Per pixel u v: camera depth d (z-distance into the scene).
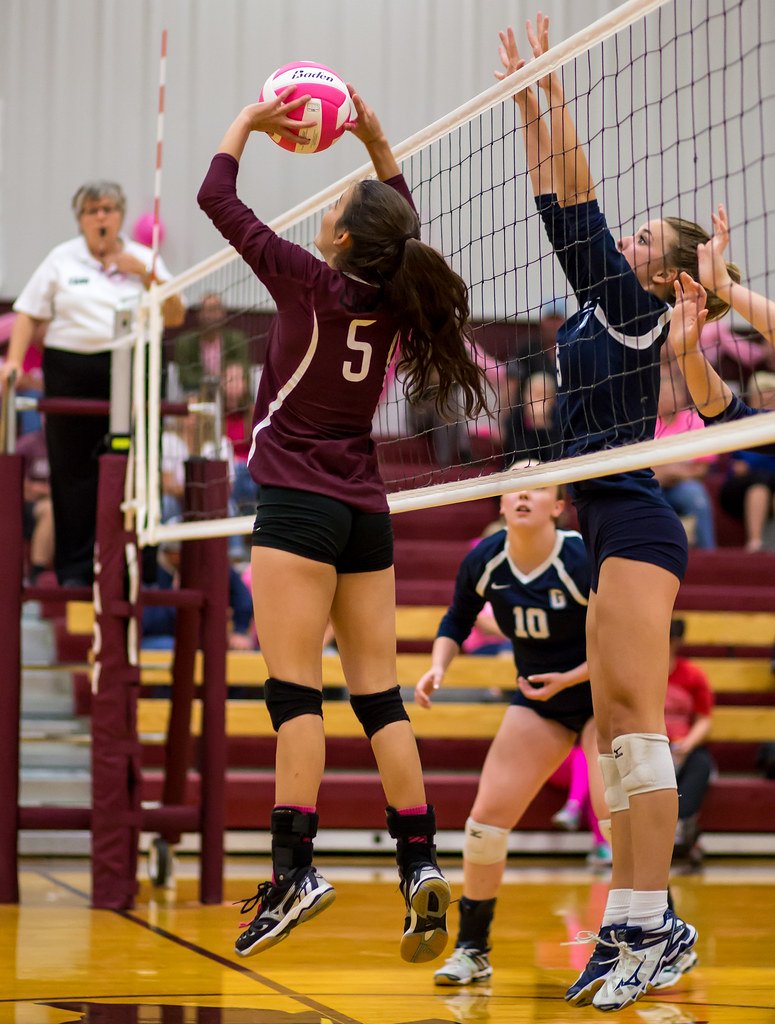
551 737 5.72
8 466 7.74
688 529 13.52
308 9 15.20
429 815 4.22
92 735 7.61
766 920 7.47
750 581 13.05
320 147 4.64
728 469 14.77
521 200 11.14
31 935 6.44
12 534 7.73
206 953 5.99
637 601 4.44
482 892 5.54
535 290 11.97
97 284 8.66
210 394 8.30
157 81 14.92
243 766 11.01
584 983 4.46
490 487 4.93
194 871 9.38
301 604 4.11
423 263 4.18
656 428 4.86
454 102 15.36
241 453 11.24
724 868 10.27
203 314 10.63
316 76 4.62
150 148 14.87
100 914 7.24
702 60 12.42
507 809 5.55
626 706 4.45
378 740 4.25
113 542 7.68
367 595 4.31
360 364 4.22
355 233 4.24
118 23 14.94
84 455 8.67
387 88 15.29
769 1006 4.99
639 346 4.74
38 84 14.76
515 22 15.41
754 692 11.95
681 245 4.87
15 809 7.61
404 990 5.22
